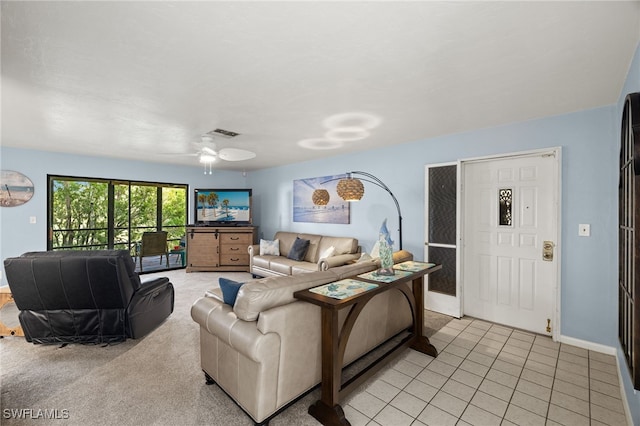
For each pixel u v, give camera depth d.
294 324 1.81
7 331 2.86
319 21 1.42
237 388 1.83
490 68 1.92
